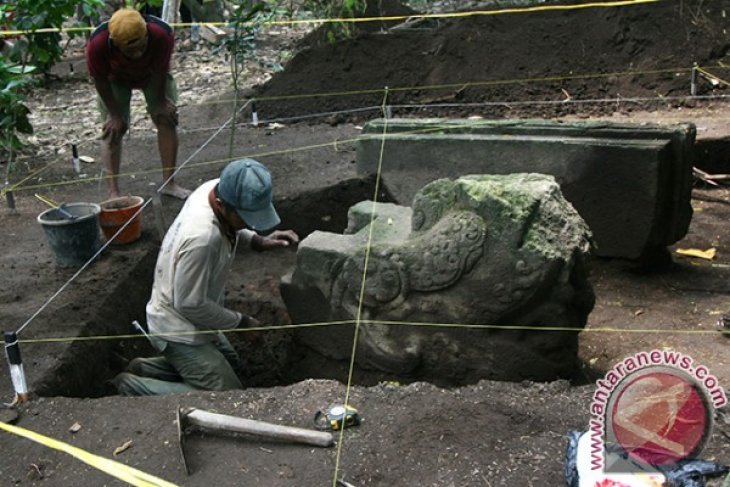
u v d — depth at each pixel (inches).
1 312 153.6
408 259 139.1
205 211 132.0
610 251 186.5
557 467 101.5
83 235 172.9
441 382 144.3
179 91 358.6
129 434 113.0
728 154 245.0
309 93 322.0
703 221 217.9
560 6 333.1
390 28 368.2
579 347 156.5
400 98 315.6
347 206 218.1
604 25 321.1
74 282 166.4
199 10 422.9
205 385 142.2
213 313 135.6
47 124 317.4
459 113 302.7
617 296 177.6
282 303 181.0
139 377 144.7
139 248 185.3
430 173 204.7
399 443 107.7
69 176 245.6
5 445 112.1
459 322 138.6
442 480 100.3
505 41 328.2
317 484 100.5
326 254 146.9
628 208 180.5
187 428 112.2
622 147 177.6
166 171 213.5
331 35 334.0
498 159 193.9
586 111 294.7
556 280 132.3
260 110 315.9
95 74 187.6
